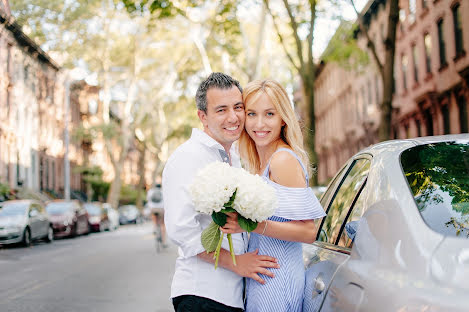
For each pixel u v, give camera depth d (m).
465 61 21.34
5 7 25.41
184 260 2.93
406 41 28.75
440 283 1.71
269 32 31.02
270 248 2.81
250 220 2.58
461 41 21.92
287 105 2.97
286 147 2.97
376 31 32.88
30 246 19.67
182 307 2.88
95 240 23.77
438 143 2.57
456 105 23.12
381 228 2.17
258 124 2.99
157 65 44.16
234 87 3.03
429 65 25.72
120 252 16.56
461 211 2.09
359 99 38.88
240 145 3.28
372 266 2.09
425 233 1.94
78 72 41.16
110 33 37.91
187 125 54.72
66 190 35.12
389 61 15.60
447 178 2.26
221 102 2.98
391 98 15.58
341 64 24.86
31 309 7.40
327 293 2.46
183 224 2.81
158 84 47.44
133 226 46.09
